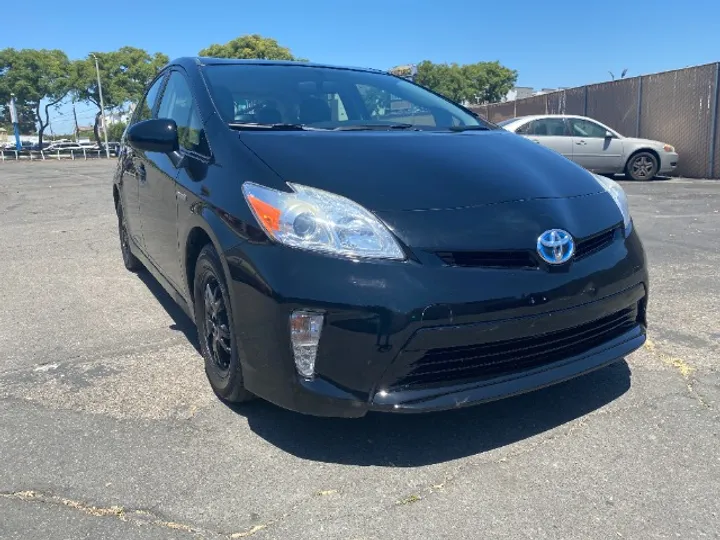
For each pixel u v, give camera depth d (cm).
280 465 246
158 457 252
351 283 225
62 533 207
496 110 2341
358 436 266
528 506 220
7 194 1291
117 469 243
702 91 1381
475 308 229
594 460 247
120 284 507
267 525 211
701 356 345
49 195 1245
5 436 268
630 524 210
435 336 227
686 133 1437
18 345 375
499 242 239
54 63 5419
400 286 225
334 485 233
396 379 229
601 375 322
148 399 302
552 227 249
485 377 241
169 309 441
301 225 235
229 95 336
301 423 277
